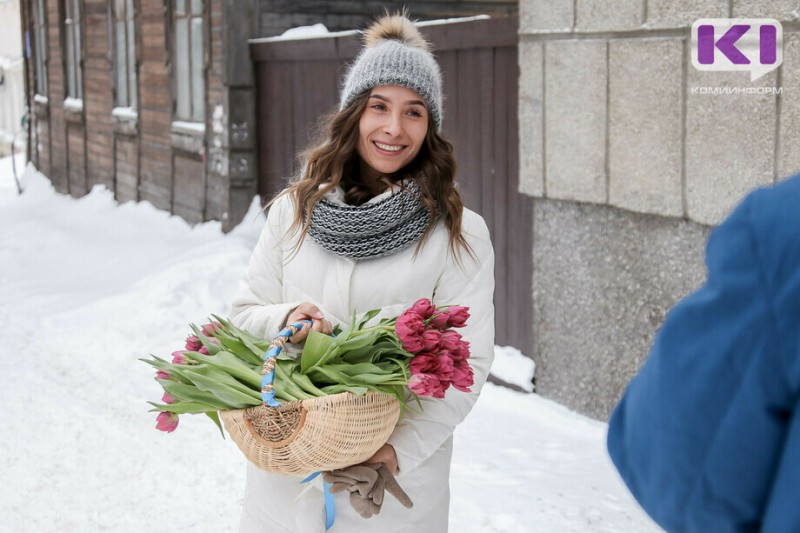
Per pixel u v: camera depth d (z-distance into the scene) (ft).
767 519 3.41
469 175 18.95
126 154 39.17
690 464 3.52
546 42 15.62
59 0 46.14
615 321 15.12
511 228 17.90
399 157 7.63
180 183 33.96
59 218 40.73
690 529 3.62
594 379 15.67
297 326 7.11
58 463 15.17
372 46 7.98
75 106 44.75
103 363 20.47
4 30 79.30
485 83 18.28
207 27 30.42
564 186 15.58
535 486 13.29
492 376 17.72
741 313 3.44
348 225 7.41
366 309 7.54
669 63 13.42
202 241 30.19
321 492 7.41
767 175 12.28
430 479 7.48
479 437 15.31
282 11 28.91
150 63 36.04
